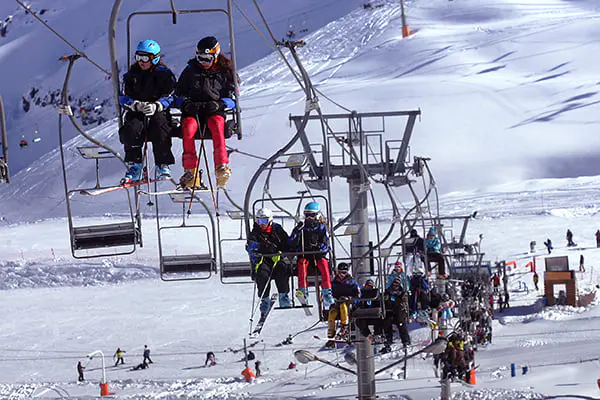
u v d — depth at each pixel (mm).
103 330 101938
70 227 23375
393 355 72375
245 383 72688
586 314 83875
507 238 143125
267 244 24609
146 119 19734
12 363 88125
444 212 181250
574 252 127125
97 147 21844
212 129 19516
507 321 85625
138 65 19219
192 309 109875
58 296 125250
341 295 29688
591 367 59250
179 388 73250
